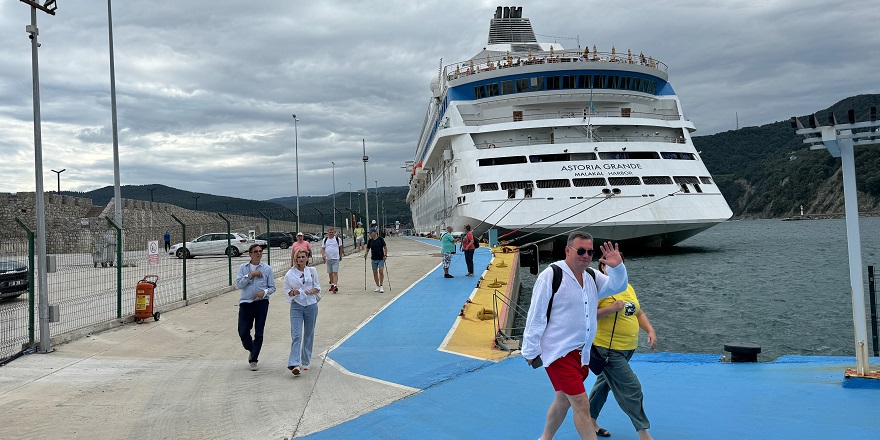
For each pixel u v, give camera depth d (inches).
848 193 262.5
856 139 259.3
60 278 545.0
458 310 539.8
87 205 2080.5
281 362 367.6
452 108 1386.6
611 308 188.1
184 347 416.8
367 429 236.7
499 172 1198.9
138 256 898.7
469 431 228.8
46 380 322.7
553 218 1135.0
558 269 179.8
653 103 1408.7
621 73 1347.2
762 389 261.6
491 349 386.3
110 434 235.3
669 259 1362.0
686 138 1310.3
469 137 1288.1
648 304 792.9
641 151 1205.1
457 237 1349.7
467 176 1256.8
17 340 425.1
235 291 720.3
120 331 467.8
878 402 232.7
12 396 289.7
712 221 1154.7
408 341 418.9
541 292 178.4
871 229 3122.5
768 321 658.8
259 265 351.3
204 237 1395.2
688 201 1160.2
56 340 413.7
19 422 249.6
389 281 745.6
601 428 212.7
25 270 655.1
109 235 706.8
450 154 1398.9
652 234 1173.1
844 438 198.5
